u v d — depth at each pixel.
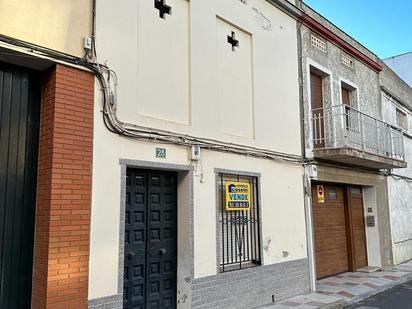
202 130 6.73
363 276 10.64
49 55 4.79
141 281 5.89
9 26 4.50
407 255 14.05
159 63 6.21
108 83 5.37
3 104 4.80
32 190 4.93
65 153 4.86
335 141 9.98
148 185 6.15
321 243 10.29
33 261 4.81
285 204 8.43
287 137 8.81
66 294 4.68
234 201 7.21
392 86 14.69
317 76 10.60
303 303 7.65
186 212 6.36
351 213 11.59
